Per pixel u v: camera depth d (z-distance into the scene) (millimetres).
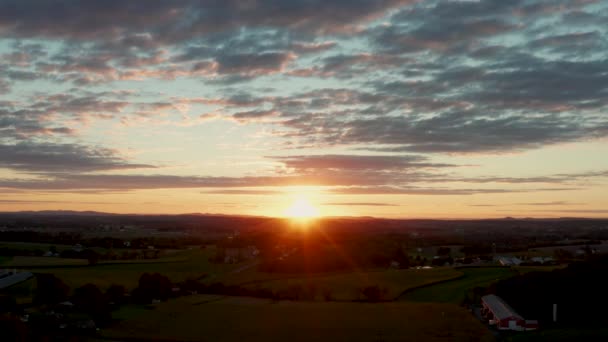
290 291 133125
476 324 94875
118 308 110812
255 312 107875
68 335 85000
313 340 84625
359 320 99500
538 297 105375
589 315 94438
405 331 89875
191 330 91312
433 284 147750
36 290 116250
